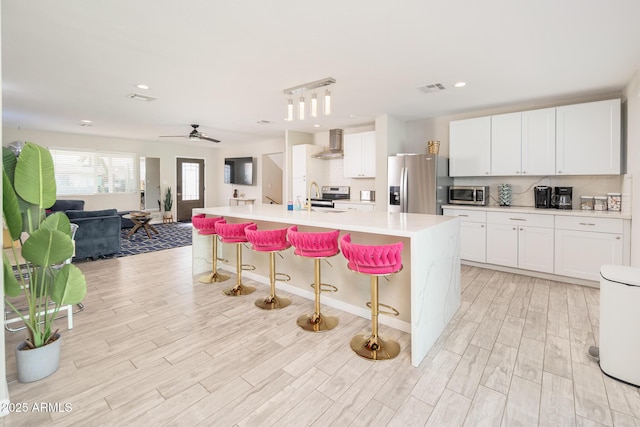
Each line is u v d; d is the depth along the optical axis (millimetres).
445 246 2559
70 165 7344
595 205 3811
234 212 3617
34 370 1890
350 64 2980
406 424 1561
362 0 1954
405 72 3168
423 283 2135
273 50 2682
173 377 1939
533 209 3986
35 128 6547
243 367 2045
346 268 2914
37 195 1987
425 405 1692
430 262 2252
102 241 4867
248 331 2537
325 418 1604
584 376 1933
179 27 2303
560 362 2086
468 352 2221
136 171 8383
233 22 2230
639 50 2652
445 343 2346
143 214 6797
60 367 2041
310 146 6457
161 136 7375
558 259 3711
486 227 4230
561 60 2863
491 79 3363
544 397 1746
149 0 1965
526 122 4113
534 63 2934
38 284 2043
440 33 2373
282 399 1744
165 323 2680
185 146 9359
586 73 3188
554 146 3926
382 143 5051
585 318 2752
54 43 2570
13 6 2033
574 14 2102
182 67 3078
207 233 3693
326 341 2381
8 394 1749
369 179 6082
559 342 2346
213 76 3318
